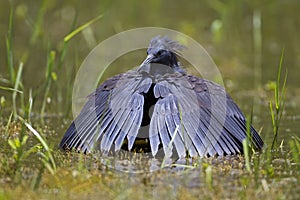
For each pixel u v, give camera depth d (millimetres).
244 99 17969
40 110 16266
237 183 10625
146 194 10086
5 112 15539
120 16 25641
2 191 10039
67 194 10031
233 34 24797
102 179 10688
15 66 19531
